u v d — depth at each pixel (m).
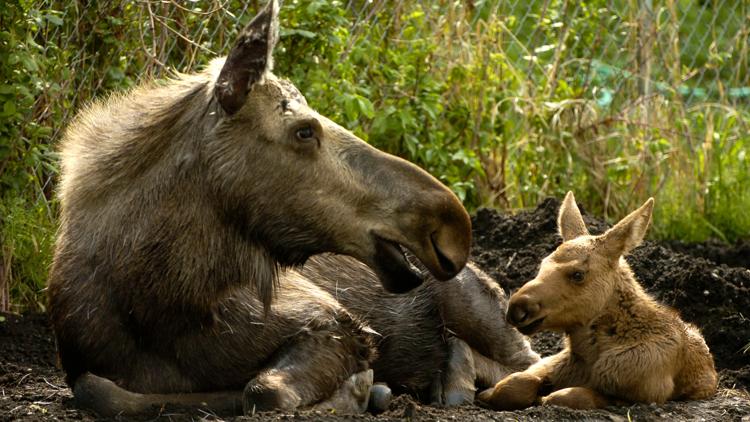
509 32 16.95
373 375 10.35
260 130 8.62
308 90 14.28
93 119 9.40
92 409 8.80
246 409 8.65
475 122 16.08
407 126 15.12
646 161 16.84
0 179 12.04
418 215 8.52
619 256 9.02
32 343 11.59
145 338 8.92
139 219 8.79
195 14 13.68
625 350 9.02
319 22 14.34
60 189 9.62
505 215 14.40
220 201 8.70
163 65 12.54
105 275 8.88
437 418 8.69
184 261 8.70
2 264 12.23
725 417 9.05
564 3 17.34
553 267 8.89
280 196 8.66
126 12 13.45
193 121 8.79
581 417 8.70
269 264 8.90
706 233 16.56
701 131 17.86
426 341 10.57
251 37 8.49
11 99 11.59
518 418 8.65
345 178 8.66
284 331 9.19
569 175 16.56
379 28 15.97
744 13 19.53
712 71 21.14
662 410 8.99
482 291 10.70
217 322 8.99
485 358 10.65
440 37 16.38
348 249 8.72
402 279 8.67
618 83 17.58
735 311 11.77
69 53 13.27
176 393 9.04
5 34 11.53
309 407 8.92
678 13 21.84
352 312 10.30
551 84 17.12
